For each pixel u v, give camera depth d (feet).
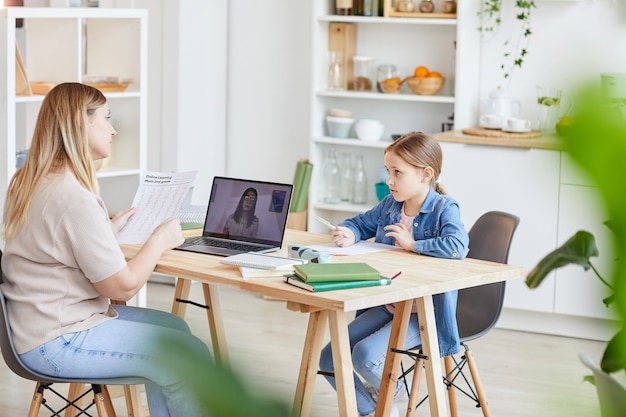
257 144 18.26
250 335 14.24
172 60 17.01
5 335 7.19
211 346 9.86
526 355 13.64
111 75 14.11
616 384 1.01
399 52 16.96
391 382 8.28
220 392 1.41
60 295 7.43
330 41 17.06
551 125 15.30
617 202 0.84
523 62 15.90
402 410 11.25
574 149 0.84
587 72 0.84
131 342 7.38
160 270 7.82
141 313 8.67
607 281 0.93
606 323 1.09
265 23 17.92
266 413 1.37
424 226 8.86
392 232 8.66
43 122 7.66
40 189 7.48
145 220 8.91
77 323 7.47
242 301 16.37
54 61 13.21
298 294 6.75
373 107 17.34
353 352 8.71
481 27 16.07
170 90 17.10
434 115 16.88
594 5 15.33
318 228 17.39
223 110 18.26
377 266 7.93
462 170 14.75
